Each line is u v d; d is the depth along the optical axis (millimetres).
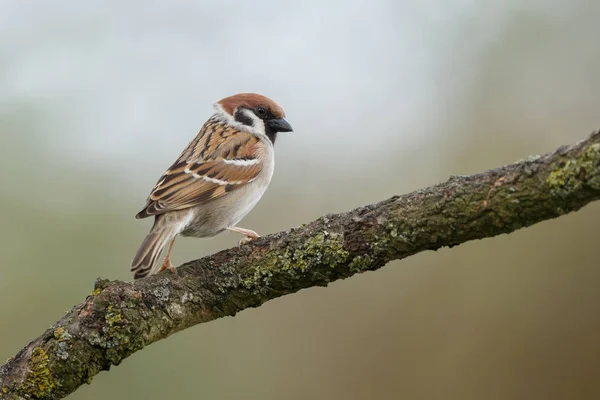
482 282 13094
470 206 5645
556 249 12875
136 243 13367
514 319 12828
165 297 6578
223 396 12734
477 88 14570
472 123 14414
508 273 13023
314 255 6395
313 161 14547
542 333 12672
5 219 12961
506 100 14398
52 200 13367
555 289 12758
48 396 6156
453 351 12961
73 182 13594
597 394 12211
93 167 13836
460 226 5738
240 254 6762
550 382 12484
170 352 12586
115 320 6297
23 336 12336
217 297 6750
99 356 6270
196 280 6738
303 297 13586
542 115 14219
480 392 12758
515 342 12742
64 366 6160
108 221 13398
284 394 13008
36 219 13086
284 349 13289
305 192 14273
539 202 5344
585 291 12586
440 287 13281
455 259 13305
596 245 12695
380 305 13438
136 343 6395
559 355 12523
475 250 13227
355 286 13594
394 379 13094
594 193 5105
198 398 12484
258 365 13062
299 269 6488
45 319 12500
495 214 5551
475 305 13039
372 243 6168
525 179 5395
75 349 6184
